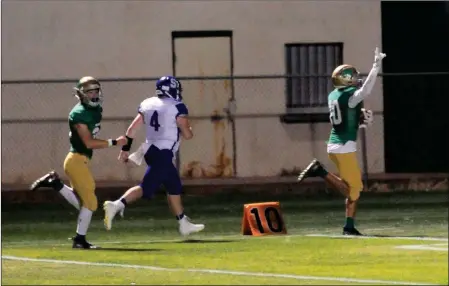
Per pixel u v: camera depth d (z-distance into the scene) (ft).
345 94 120.88
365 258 101.14
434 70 204.74
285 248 110.63
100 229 139.64
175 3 195.00
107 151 190.70
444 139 202.59
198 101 194.08
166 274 91.86
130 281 88.07
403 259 100.12
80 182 114.42
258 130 195.72
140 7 194.29
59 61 192.85
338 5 199.11
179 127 118.73
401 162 201.98
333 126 122.21
